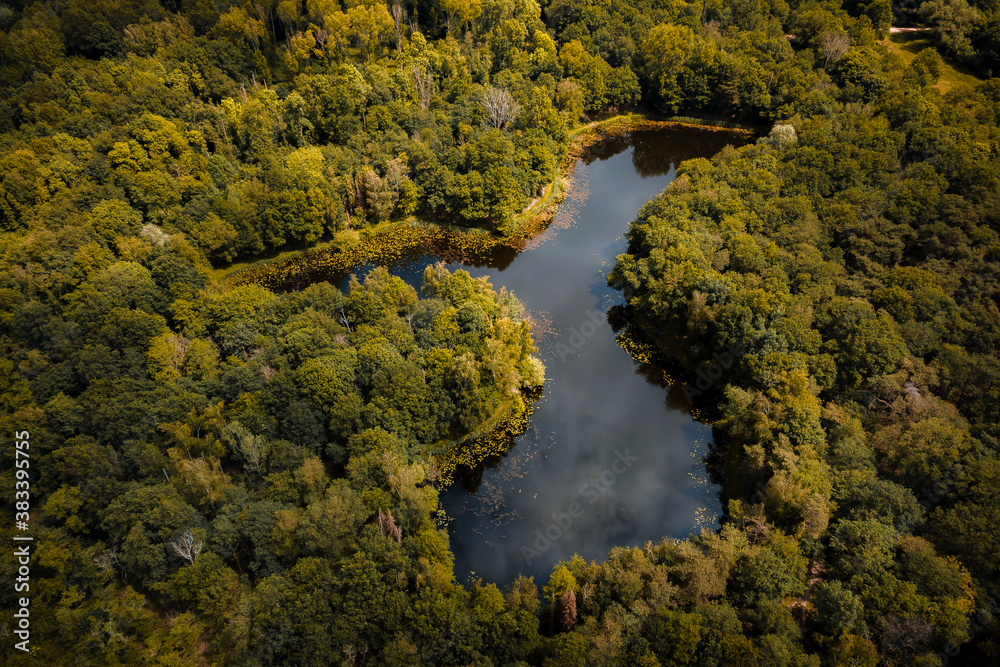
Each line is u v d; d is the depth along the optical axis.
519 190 161.25
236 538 88.25
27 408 102.94
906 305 119.25
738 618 82.81
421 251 155.75
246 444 94.62
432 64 187.88
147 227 137.38
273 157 157.75
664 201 144.25
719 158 164.62
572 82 193.50
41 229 129.88
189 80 171.88
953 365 109.56
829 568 88.50
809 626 84.81
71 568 88.94
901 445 97.25
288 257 152.75
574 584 81.31
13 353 114.50
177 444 99.44
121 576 90.88
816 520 87.81
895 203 142.88
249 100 168.75
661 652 76.38
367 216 160.62
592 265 151.25
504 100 170.38
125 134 149.50
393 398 104.50
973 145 156.62
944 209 138.38
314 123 169.25
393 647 75.94
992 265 127.56
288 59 180.38
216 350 116.12
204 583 83.62
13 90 166.88
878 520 90.19
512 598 80.56
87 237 131.00
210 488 92.62
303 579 82.25
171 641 81.19
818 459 96.88
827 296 123.31
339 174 158.88
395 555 83.81
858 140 163.62
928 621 79.00
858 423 102.56
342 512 87.12
